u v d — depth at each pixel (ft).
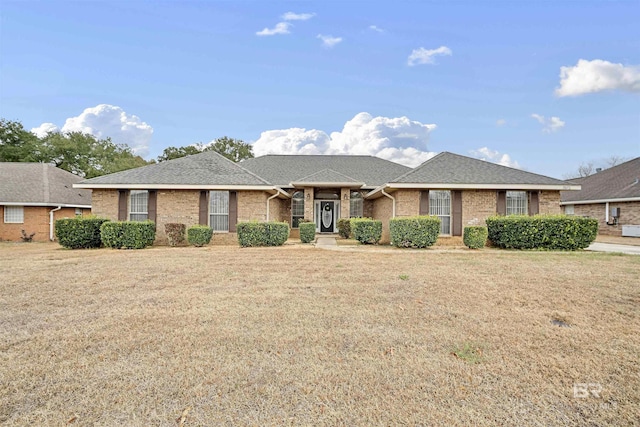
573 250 43.32
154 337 13.47
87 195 79.56
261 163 77.97
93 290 21.15
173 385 9.85
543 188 49.32
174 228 49.29
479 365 11.13
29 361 11.43
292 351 12.21
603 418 8.38
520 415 8.50
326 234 67.97
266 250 42.16
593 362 11.35
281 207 68.03
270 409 8.72
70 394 9.41
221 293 20.34
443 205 51.06
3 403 8.95
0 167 74.33
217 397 9.25
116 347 12.53
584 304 17.89
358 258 34.60
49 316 16.14
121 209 52.29
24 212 66.90
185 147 134.00
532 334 13.80
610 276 24.59
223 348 12.44
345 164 77.87
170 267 29.09
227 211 53.21
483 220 50.21
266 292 20.52
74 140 115.34
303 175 70.95
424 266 29.25
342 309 17.10
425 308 17.26
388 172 73.82
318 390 9.62
